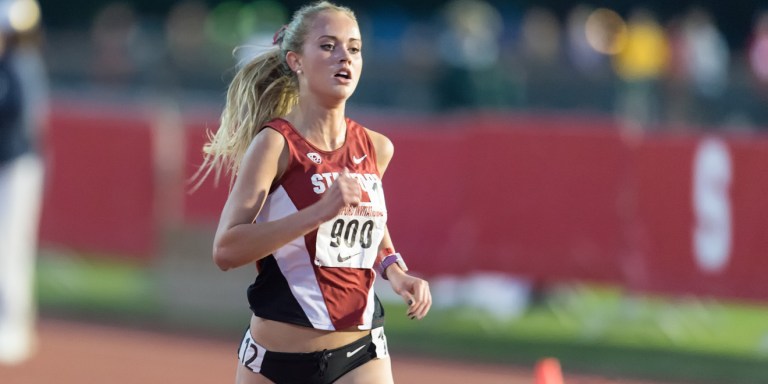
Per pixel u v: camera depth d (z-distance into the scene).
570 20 56.78
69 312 40.94
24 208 31.23
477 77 42.88
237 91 16.88
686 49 44.09
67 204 42.00
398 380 30.61
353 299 16.06
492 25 56.19
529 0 64.56
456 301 37.12
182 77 48.50
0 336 32.28
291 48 16.17
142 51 49.09
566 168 34.16
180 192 39.94
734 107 39.81
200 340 36.47
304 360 15.98
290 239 15.09
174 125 40.25
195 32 63.78
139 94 48.72
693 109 40.12
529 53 47.50
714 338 34.66
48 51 49.66
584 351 33.97
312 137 16.08
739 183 32.25
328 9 16.09
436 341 35.41
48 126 42.28
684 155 32.97
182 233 39.09
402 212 36.47
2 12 29.86
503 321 36.72
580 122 41.41
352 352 16.16
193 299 38.88
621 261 33.56
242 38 55.78
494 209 35.06
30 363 32.12
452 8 63.38
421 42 51.31
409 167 36.44
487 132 35.12
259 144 15.75
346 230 15.91
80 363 32.38
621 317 35.44
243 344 16.41
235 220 15.47
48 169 42.28
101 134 41.44
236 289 38.34
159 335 37.16
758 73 40.72
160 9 74.25
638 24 48.34
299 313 15.84
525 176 34.66
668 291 33.12
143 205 40.69
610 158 33.66
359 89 44.78
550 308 37.19
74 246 41.81
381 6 67.94
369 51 48.56
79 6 74.44
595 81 41.50
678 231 33.03
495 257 35.06
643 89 40.81
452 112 43.41
